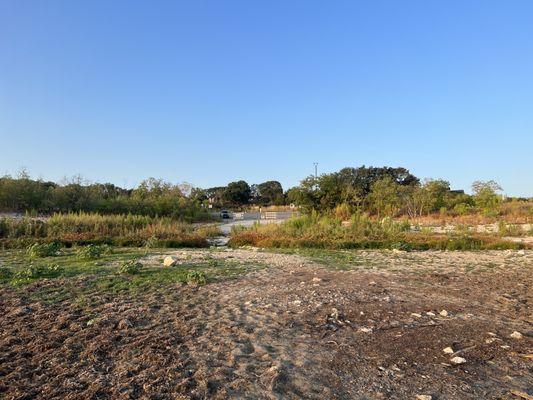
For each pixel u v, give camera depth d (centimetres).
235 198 8844
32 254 1333
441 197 4019
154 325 614
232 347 524
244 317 655
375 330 593
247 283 918
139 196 4003
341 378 440
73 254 1398
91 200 3362
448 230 2377
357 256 1440
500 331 596
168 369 455
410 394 406
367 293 814
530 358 497
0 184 3088
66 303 736
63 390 408
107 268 1088
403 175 6644
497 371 462
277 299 770
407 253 1551
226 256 1397
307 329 597
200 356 495
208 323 623
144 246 1809
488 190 3847
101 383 421
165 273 1023
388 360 488
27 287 855
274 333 579
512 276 1047
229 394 401
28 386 417
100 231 2052
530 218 3088
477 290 876
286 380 432
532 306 751
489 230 2419
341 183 3975
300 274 1034
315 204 3744
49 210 3158
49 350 513
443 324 623
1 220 1972
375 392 409
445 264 1249
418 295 812
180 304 737
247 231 2269
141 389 410
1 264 1169
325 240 1820
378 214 3534
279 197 9050
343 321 633
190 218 3894
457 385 426
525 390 418
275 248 1741
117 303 739
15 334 570
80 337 559
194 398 393
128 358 489
